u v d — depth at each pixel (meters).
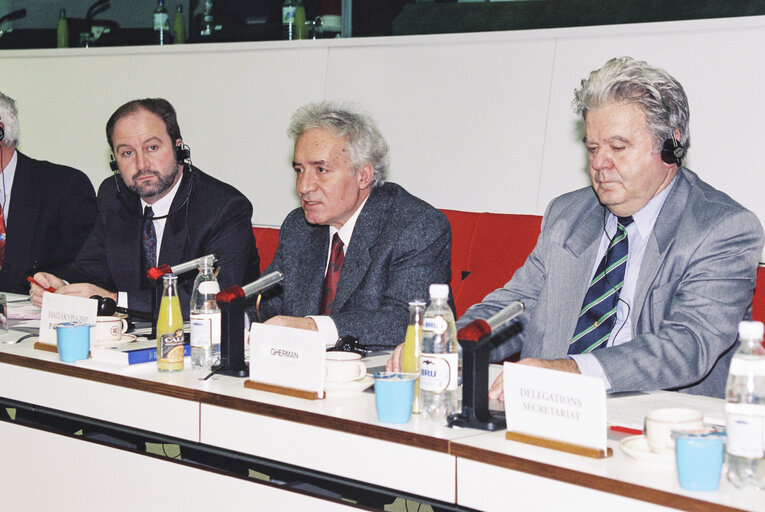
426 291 2.15
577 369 1.62
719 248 1.82
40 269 3.36
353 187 2.20
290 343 1.58
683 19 2.97
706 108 2.84
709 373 1.91
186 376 1.72
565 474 1.18
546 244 2.13
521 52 3.21
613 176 1.88
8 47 4.43
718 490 1.10
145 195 2.63
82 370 1.77
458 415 1.40
